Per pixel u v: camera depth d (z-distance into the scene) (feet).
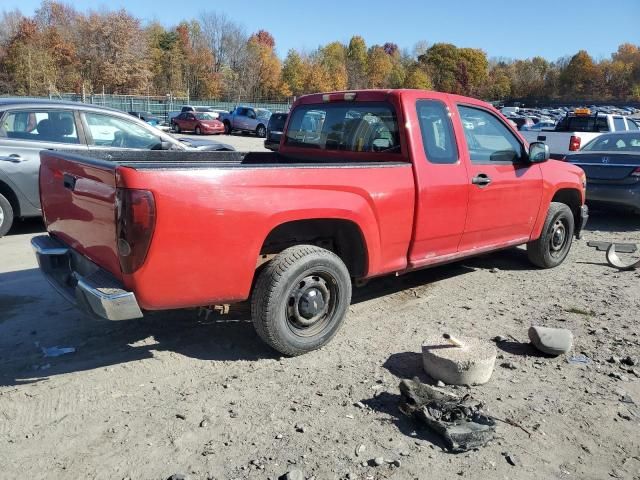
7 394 11.67
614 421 11.23
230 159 18.79
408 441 10.30
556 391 12.32
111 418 10.88
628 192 29.45
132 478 9.20
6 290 17.84
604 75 397.39
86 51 234.17
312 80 280.51
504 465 9.75
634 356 14.11
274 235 13.55
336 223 13.96
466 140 16.93
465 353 12.69
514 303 17.85
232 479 9.18
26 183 24.18
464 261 22.77
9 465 9.46
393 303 17.62
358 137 16.66
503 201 18.07
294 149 18.84
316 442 10.20
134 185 10.57
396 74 365.40
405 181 14.80
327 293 13.69
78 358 13.33
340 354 13.83
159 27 273.95
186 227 11.08
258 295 12.72
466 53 392.47
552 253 21.67
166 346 14.07
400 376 12.75
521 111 217.36
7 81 212.84
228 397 11.70
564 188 21.20
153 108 183.93
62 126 24.72
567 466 9.81
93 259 12.34
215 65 283.79
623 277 20.94
